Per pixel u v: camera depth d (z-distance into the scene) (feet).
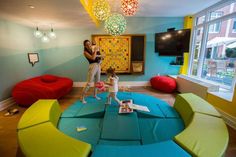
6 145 6.24
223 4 10.43
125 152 3.64
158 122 6.50
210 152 3.57
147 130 5.86
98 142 5.07
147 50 15.97
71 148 3.73
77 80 16.60
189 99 7.29
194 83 11.25
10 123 8.16
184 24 15.29
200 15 13.32
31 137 4.24
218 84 10.47
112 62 16.01
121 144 4.98
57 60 16.21
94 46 9.71
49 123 5.07
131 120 6.48
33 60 14.51
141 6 11.80
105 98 9.71
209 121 5.16
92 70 9.23
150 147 3.84
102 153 3.61
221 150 3.66
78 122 6.55
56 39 15.76
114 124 6.16
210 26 12.03
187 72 15.42
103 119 6.66
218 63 11.04
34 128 4.74
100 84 9.34
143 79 16.61
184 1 10.71
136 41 15.70
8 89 11.17
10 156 5.60
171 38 13.96
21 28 12.83
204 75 12.80
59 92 11.45
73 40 15.75
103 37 15.49
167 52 14.56
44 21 11.83
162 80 14.05
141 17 15.24
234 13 9.29
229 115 8.04
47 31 15.64
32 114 5.69
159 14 14.33
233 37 9.64
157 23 15.37
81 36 15.66
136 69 16.16
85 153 3.59
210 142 3.97
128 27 15.39
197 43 13.99
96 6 7.78
